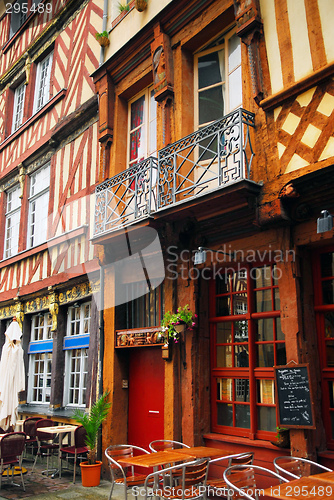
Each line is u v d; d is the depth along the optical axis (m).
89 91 8.58
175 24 6.23
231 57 5.75
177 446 5.31
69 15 9.97
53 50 10.92
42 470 7.00
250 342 5.03
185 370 5.46
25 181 10.86
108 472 6.24
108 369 6.67
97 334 7.09
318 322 4.45
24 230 10.55
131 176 5.91
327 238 4.19
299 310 4.34
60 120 9.52
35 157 10.48
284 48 4.63
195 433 5.23
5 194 12.14
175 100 6.15
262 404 4.83
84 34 9.12
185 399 5.39
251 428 4.83
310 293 4.49
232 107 5.65
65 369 8.39
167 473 4.51
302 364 4.16
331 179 4.04
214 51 6.01
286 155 4.47
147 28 6.61
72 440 7.34
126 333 6.49
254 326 5.07
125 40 7.34
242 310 5.25
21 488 5.84
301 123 4.39
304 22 4.47
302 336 4.30
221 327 5.50
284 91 4.49
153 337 6.04
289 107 4.52
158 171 5.65
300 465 3.73
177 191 5.25
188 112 6.06
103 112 7.54
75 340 8.16
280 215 4.39
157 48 6.38
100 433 6.51
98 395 6.76
